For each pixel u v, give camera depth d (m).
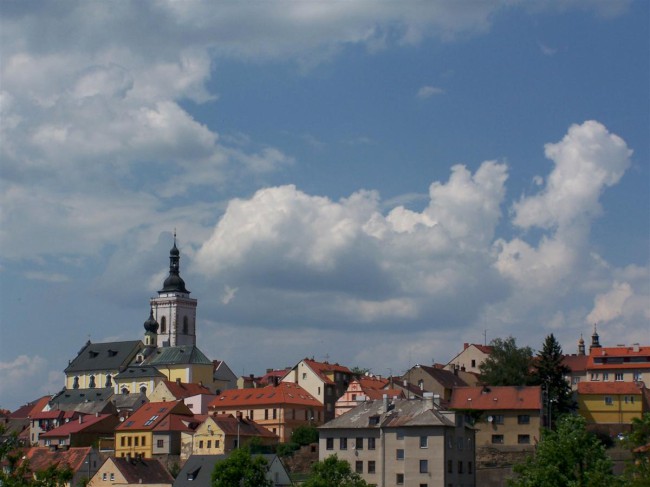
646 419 121.50
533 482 122.69
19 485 133.50
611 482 119.44
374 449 183.25
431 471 177.75
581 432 126.19
